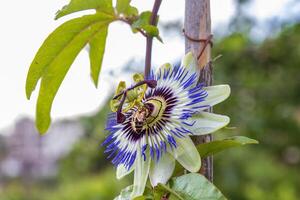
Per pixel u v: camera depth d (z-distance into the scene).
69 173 1.74
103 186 1.55
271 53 1.29
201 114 0.33
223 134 1.14
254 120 1.25
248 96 1.30
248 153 1.45
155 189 0.33
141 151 0.34
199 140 0.34
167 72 0.36
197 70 0.35
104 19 0.40
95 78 0.45
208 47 0.36
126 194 0.34
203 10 0.36
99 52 0.43
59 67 0.41
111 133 0.36
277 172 1.63
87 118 1.51
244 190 1.39
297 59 1.31
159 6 0.38
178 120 0.34
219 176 1.34
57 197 1.77
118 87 0.36
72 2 0.38
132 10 0.40
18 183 2.73
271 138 1.43
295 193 1.69
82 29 0.40
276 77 1.33
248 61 1.28
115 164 0.36
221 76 1.25
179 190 0.32
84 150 1.65
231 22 1.26
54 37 0.40
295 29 1.30
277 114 1.35
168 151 0.34
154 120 0.35
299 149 1.50
